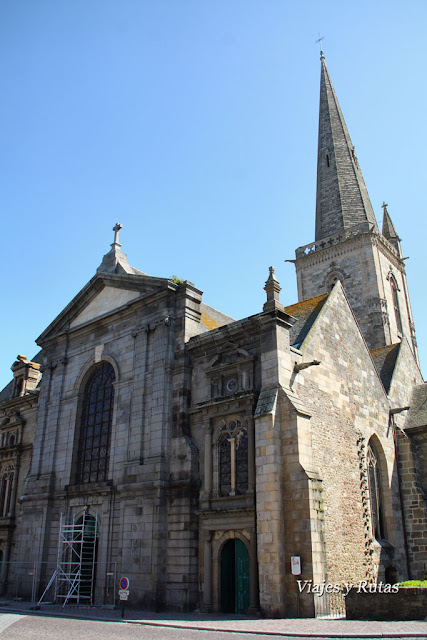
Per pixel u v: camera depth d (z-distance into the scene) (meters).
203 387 25.83
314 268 53.56
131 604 23.81
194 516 23.91
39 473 32.53
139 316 29.81
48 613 23.11
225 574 22.14
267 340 23.06
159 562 23.59
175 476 24.88
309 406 23.12
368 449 27.05
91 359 32.16
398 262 55.72
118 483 27.23
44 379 35.03
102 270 34.06
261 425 21.28
